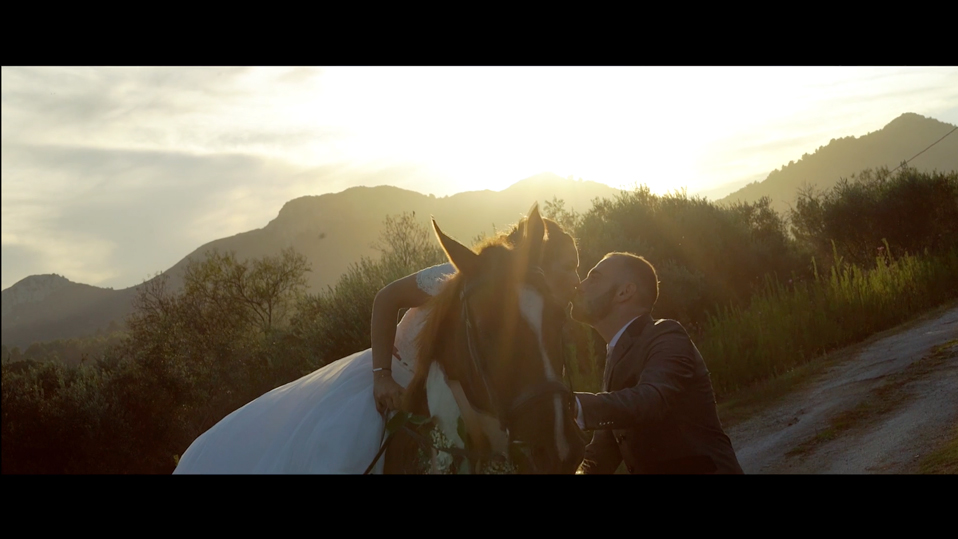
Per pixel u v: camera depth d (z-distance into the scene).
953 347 9.38
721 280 17.66
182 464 3.22
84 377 19.77
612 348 3.33
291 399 3.15
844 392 8.66
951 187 24.02
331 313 13.62
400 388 2.69
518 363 2.41
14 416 18.16
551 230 2.83
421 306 2.90
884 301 13.02
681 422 3.12
